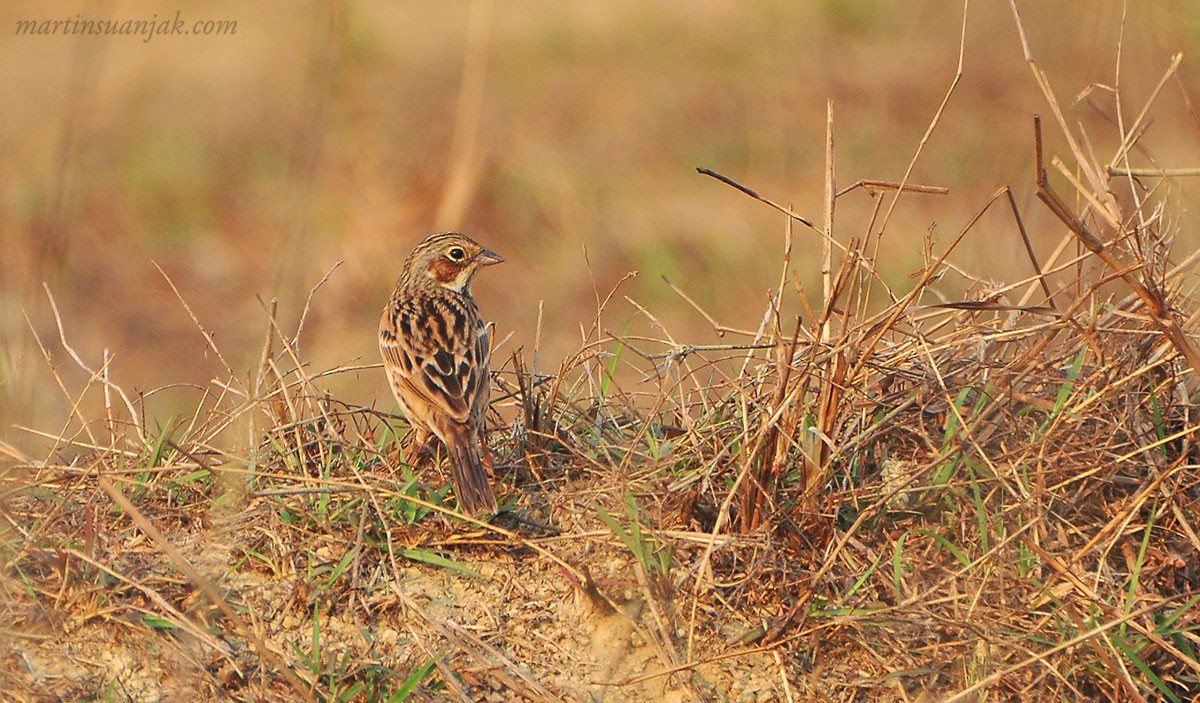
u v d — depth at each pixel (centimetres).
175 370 2056
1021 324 1070
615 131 2738
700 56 3041
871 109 2769
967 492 955
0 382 1055
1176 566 953
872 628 905
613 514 959
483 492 965
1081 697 887
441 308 1158
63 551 917
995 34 2962
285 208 1298
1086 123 2370
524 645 905
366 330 2123
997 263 1474
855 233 2308
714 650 896
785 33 3103
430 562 939
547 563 942
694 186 2522
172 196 2569
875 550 943
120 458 1029
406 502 964
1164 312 941
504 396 1203
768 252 2252
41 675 861
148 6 3466
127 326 2188
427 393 1041
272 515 956
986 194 2389
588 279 2252
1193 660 885
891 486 963
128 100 2898
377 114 2764
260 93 2905
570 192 2455
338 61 2323
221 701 856
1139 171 1022
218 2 3472
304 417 1075
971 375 1009
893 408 1004
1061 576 921
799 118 2753
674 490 958
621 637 903
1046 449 970
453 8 3406
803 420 959
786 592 922
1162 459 981
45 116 2802
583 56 3072
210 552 939
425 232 2416
